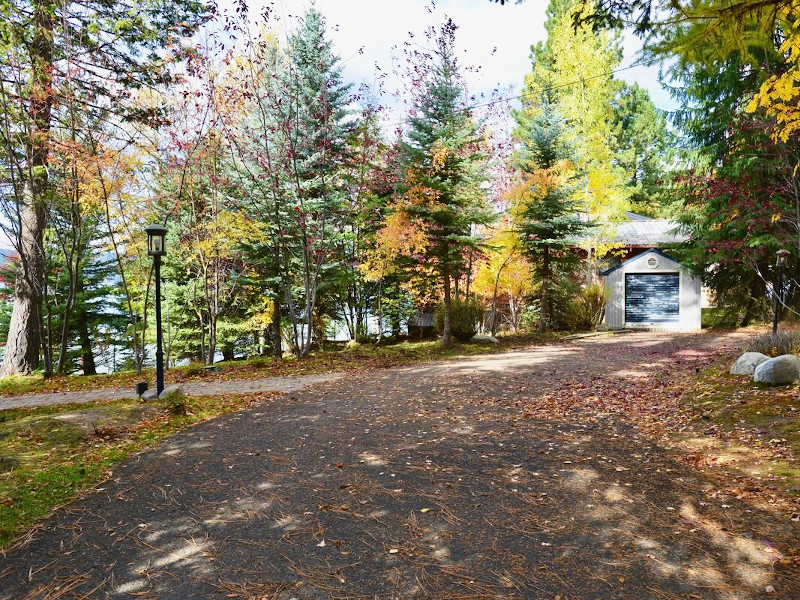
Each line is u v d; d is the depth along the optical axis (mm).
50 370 12398
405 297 19938
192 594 2674
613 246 21562
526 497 3928
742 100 14453
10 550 3168
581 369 10406
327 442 5598
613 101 35156
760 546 3074
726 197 14367
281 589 2709
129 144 12312
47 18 11148
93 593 2688
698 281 18766
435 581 2770
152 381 11164
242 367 13234
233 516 3650
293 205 14469
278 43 15547
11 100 11180
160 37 12562
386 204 17469
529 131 19094
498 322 23672
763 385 6777
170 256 16812
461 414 6812
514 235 17844
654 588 2662
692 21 2826
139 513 3719
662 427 5918
